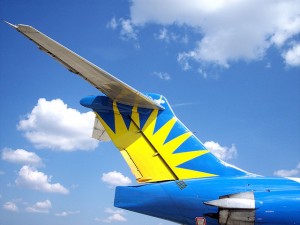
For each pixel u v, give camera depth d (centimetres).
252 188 851
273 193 802
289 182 867
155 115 932
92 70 747
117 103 922
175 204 844
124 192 862
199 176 891
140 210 853
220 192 843
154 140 914
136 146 912
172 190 850
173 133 923
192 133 929
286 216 770
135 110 929
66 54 689
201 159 907
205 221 827
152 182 884
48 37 643
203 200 838
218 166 904
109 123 933
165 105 945
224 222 789
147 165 898
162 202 847
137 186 868
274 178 882
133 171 898
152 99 948
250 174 898
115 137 923
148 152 906
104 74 764
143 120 927
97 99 926
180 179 884
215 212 823
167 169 895
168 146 911
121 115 932
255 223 777
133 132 920
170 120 932
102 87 839
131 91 851
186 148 913
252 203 782
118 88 841
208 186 855
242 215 782
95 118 950
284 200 785
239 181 869
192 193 846
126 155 909
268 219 772
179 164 898
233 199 793
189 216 842
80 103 941
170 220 867
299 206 778
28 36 643
